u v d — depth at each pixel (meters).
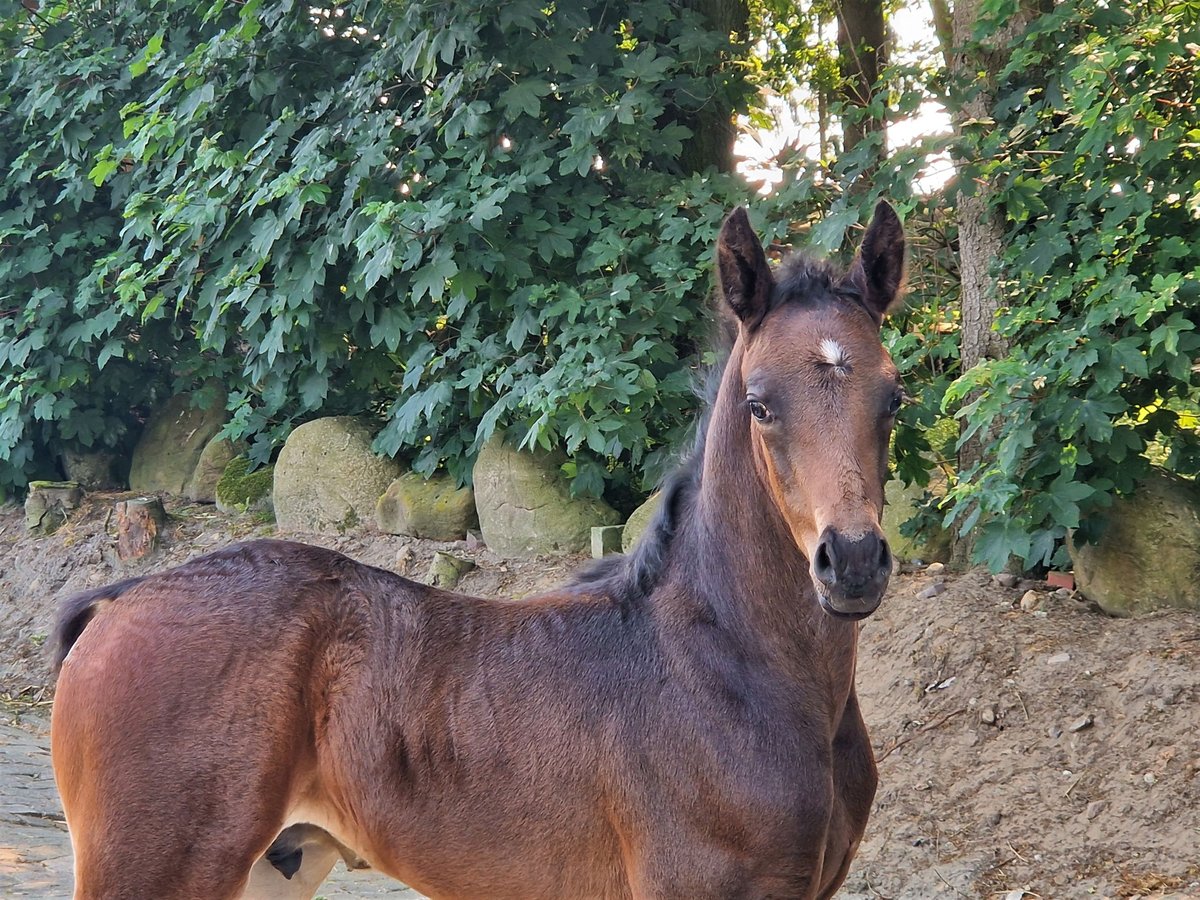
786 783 2.61
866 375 2.46
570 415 6.63
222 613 2.79
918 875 4.34
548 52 6.84
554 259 7.35
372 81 7.55
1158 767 4.39
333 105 7.77
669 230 6.75
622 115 6.58
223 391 9.97
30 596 8.97
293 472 8.43
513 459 7.36
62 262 9.45
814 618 2.68
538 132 7.14
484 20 6.68
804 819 2.62
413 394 7.83
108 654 2.77
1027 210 5.47
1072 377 4.79
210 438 9.84
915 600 5.65
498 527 7.37
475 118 6.77
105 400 10.15
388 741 2.74
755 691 2.67
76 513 9.66
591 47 7.19
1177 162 5.26
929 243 7.17
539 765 2.71
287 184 7.04
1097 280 5.25
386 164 7.23
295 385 8.70
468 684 2.77
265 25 7.92
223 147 8.39
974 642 5.23
